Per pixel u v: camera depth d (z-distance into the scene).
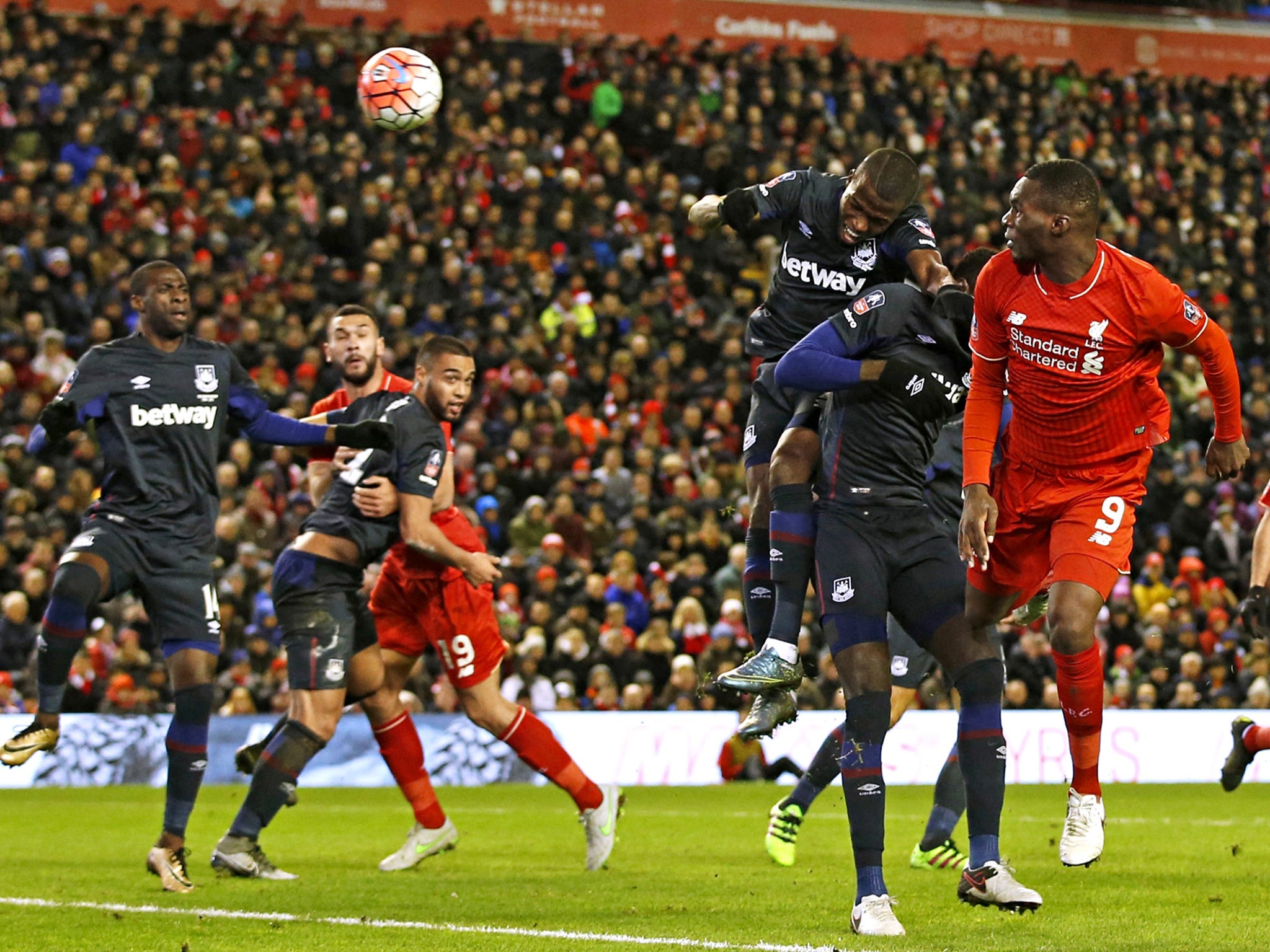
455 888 9.62
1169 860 11.27
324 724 10.41
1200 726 21.78
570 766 10.72
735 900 8.92
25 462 22.64
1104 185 36.69
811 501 8.78
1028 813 16.12
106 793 18.39
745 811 16.45
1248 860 11.23
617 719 20.45
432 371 10.71
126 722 19.69
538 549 23.83
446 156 31.02
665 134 34.09
